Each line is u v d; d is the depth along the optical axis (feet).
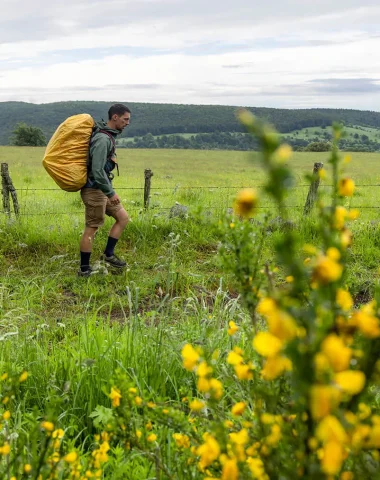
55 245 25.70
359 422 4.05
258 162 2.74
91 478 6.25
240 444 4.49
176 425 5.90
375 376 4.07
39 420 10.64
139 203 41.42
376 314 4.18
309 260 4.36
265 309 3.03
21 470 6.12
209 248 26.08
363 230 28.84
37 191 61.46
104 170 21.91
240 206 2.99
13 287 20.81
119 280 22.21
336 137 3.91
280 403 4.94
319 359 2.85
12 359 12.76
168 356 12.50
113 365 12.16
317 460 3.84
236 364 4.86
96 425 9.41
